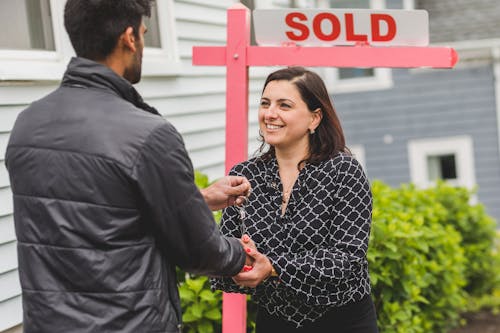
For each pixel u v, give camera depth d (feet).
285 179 12.46
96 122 9.28
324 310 12.12
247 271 11.22
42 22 17.65
